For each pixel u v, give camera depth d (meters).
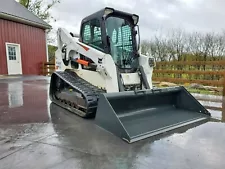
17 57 11.89
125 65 3.64
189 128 2.84
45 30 14.12
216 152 2.08
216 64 6.23
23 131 2.63
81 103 3.42
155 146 2.22
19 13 12.18
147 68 3.66
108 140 2.37
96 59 3.42
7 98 4.99
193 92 6.39
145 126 2.78
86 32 3.89
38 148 2.11
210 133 2.64
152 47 12.35
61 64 4.52
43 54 13.98
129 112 3.09
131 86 3.47
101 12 3.46
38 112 3.65
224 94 5.76
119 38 3.65
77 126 2.87
